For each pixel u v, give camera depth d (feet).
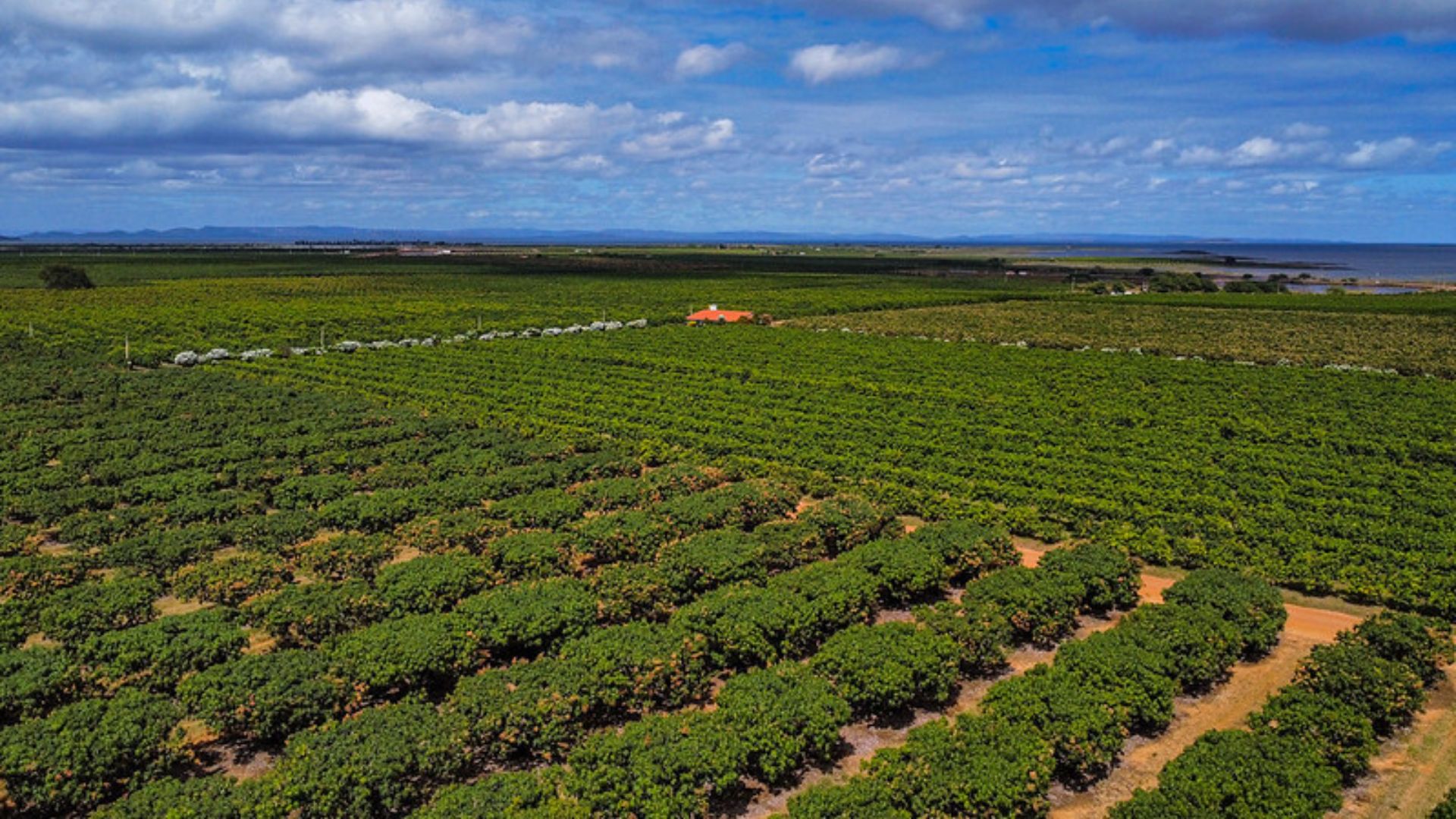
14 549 112.57
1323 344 346.74
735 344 327.06
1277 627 93.97
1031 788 63.67
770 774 68.33
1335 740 71.51
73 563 101.91
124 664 79.56
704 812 64.13
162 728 69.36
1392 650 85.25
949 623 88.02
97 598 90.22
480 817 58.80
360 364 272.31
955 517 135.03
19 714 75.36
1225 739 68.49
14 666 77.05
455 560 101.81
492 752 73.26
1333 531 127.75
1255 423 194.80
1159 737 78.07
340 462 153.69
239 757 74.23
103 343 297.33
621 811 62.49
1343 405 223.30
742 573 104.22
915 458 165.07
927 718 80.94
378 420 188.24
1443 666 90.07
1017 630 96.37
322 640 90.12
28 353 269.03
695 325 400.88
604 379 250.78
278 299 496.64
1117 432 188.24
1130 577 105.81
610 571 100.63
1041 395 233.14
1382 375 266.57
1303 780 64.08
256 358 282.97
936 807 61.72
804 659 91.76
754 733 68.85
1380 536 123.65
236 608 94.84
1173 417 203.51
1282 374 268.21
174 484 134.62
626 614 95.30
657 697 82.07
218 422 179.01
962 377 260.42
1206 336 374.84
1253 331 390.01
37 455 149.69
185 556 107.65
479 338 341.82
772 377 252.83
